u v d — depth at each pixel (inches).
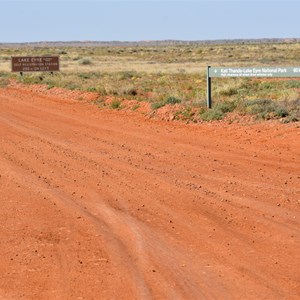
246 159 810.2
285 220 549.6
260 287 407.5
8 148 929.5
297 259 458.3
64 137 1027.3
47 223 558.3
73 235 523.8
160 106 1264.8
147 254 472.4
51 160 831.7
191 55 5585.6
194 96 1389.0
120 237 514.6
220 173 735.7
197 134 1015.6
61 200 633.0
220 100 1259.2
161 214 575.8
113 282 420.5
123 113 1305.4
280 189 655.1
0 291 408.2
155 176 722.8
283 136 932.0
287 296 392.5
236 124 1059.9
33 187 688.4
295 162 784.3
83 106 1472.7
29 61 2428.6
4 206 615.2
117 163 802.8
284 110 1066.1
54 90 1871.3
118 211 588.1
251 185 674.2
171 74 2546.8
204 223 546.3
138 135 1027.9
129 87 1594.5
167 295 396.5
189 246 489.1
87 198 638.5
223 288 406.3
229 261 455.5
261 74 1119.0
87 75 2418.8
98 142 970.7
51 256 474.9
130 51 7027.6
